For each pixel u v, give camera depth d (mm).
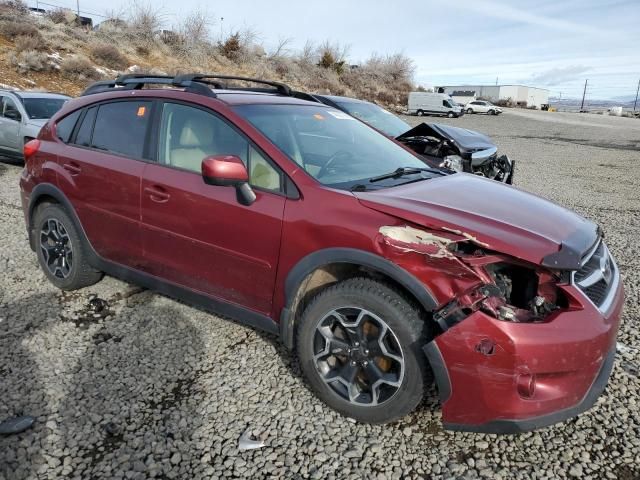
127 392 2992
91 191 3807
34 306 4023
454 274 2371
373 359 2658
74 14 30938
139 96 3727
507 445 2637
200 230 3191
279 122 3387
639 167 13750
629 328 3924
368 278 2652
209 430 2697
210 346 3516
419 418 2818
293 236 2807
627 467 2498
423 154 7547
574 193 9773
